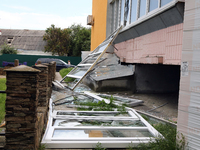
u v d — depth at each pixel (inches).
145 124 156.8
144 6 276.2
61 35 1384.1
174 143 117.6
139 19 286.0
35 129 104.1
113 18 474.0
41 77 168.9
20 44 1466.5
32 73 100.3
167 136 128.0
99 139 125.1
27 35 1584.6
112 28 478.6
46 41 1501.0
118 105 223.8
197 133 105.3
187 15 113.6
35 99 101.6
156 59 231.0
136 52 319.6
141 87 356.5
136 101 262.1
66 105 226.1
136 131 145.2
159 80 364.5
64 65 803.4
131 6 335.3
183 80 115.1
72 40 1422.2
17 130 101.3
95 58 366.3
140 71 356.2
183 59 115.6
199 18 106.0
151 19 240.4
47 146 119.0
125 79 355.9
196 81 106.7
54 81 420.8
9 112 100.3
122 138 127.1
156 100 297.1
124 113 197.3
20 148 101.8
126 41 374.6
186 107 112.3
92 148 120.5
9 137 101.3
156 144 117.3
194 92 107.6
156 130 143.4
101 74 369.4
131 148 117.7
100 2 551.2
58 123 157.8
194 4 108.8
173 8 188.4
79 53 1366.9
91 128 144.7
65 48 1386.6
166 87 367.2
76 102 243.6
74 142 120.6
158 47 240.2
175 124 168.4
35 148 104.5
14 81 99.7
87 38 1352.1
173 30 205.8
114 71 379.6
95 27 624.4
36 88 101.5
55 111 188.7
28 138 102.2
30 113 101.5
